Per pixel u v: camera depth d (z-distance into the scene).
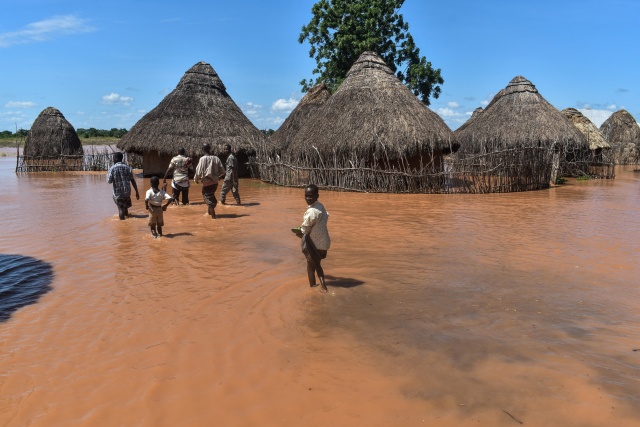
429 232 9.52
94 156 28.06
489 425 3.31
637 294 5.83
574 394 3.65
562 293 5.89
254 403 3.66
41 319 5.27
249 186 18.86
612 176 22.34
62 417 3.54
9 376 4.10
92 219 11.14
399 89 18.20
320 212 5.95
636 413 3.41
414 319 5.13
